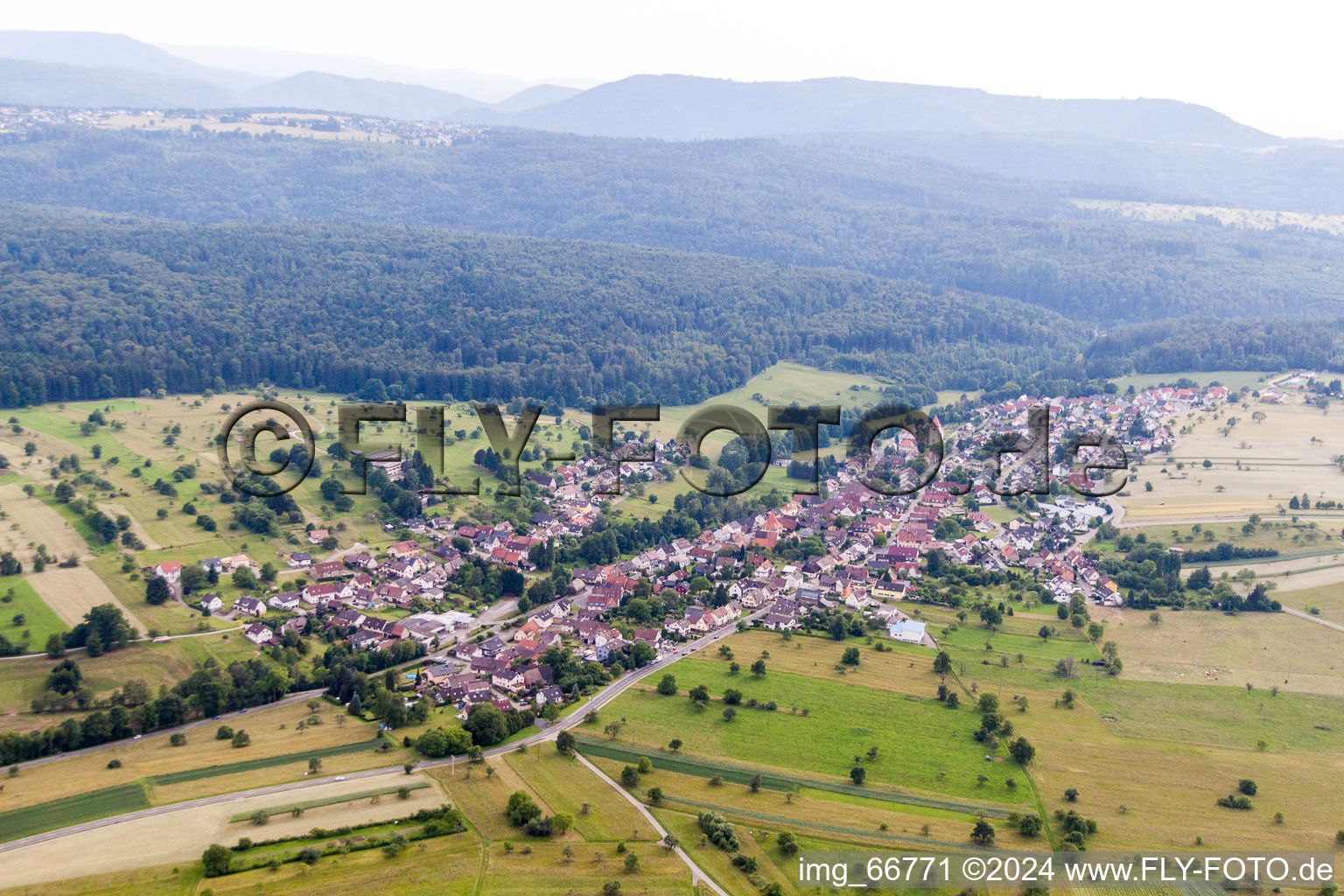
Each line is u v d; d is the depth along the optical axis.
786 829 186.25
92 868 164.00
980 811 194.62
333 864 168.38
